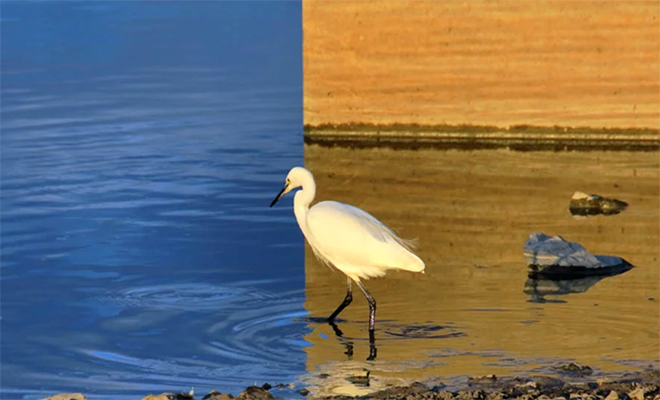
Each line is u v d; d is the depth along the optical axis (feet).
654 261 46.55
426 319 39.01
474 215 54.95
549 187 60.64
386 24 73.72
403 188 61.00
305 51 75.36
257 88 89.56
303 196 39.99
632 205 56.29
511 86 72.28
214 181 62.03
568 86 71.20
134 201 57.52
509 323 38.27
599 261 45.85
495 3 71.56
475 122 73.31
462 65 72.90
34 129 75.31
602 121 71.05
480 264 46.57
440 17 72.69
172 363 34.94
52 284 43.96
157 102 84.64
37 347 36.73
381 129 75.00
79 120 78.43
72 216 54.49
